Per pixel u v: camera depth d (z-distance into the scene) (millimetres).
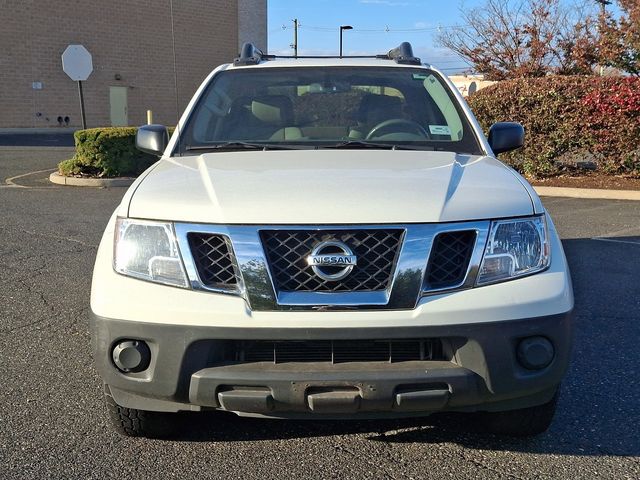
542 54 20141
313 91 4176
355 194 2738
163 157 3688
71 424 3391
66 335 4652
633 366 4121
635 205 10219
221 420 3451
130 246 2768
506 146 3953
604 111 11734
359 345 2639
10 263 6590
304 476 2939
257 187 2830
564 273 2832
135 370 2688
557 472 2957
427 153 3533
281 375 2574
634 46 14602
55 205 10250
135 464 3023
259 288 2584
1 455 3082
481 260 2680
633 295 5559
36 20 30328
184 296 2629
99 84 32594
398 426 3393
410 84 4266
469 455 3109
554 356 2709
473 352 2611
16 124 30594
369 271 2621
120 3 32562
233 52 37250
